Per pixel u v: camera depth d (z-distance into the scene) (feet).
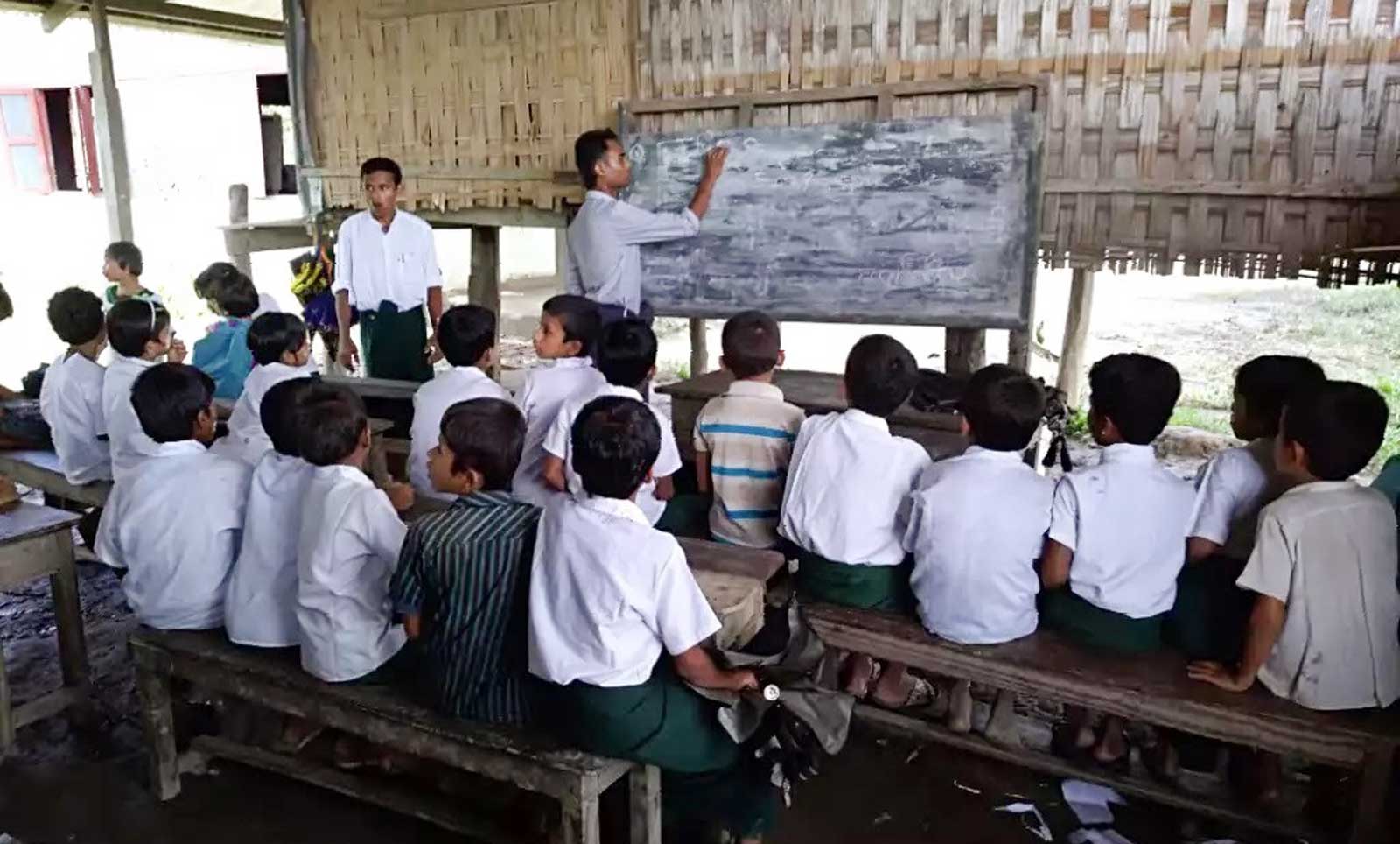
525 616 6.61
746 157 13.52
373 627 7.31
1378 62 10.39
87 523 13.01
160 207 39.50
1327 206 10.86
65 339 11.34
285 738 8.79
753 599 7.19
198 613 8.13
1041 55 11.91
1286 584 6.80
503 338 30.25
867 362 8.12
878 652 8.18
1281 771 8.25
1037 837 7.73
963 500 7.63
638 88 14.47
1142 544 7.43
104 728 9.38
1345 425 6.69
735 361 9.18
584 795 6.36
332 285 18.21
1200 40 11.12
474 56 15.69
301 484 7.59
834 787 8.38
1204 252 11.53
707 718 6.67
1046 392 10.59
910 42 12.52
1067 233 12.17
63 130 41.52
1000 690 8.53
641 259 14.52
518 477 9.50
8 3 21.42
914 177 12.57
